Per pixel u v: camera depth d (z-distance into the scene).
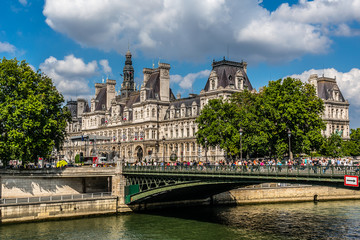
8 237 55.59
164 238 55.94
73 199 67.94
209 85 114.88
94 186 79.88
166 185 64.56
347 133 130.00
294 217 69.88
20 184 73.25
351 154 113.56
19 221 63.16
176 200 78.94
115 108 157.12
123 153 146.00
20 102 71.69
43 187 75.19
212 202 81.88
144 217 69.44
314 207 80.94
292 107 73.12
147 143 134.12
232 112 83.38
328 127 124.56
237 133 78.38
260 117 77.00
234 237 56.19
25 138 71.38
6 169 72.62
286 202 87.06
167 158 129.00
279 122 75.19
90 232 58.94
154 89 138.25
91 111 172.25
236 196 83.75
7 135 73.19
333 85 130.38
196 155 119.12
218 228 61.38
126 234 58.00
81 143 175.00
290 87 76.75
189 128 123.94
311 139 74.69
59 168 75.50
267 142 74.56
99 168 75.06
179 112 130.12
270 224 64.19
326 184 42.88
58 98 80.31
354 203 86.50
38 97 74.56
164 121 134.12
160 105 136.88
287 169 46.28
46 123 74.25
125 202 72.69
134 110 143.50
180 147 125.75
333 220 67.25
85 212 68.94
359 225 63.34
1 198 71.50
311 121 76.38
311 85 81.25
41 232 58.53
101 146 158.88
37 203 64.81
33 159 76.94
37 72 79.75
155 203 76.88
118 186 73.25
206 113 84.25
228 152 85.12
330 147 95.50
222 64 113.25
